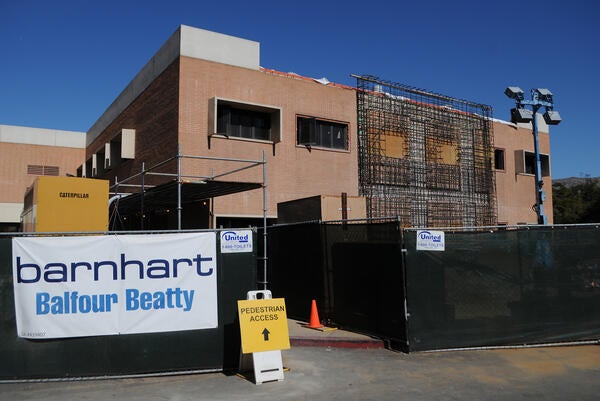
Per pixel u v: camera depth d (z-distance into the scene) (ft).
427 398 21.06
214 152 59.67
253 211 61.77
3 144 112.06
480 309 30.42
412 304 29.40
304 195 66.33
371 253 32.73
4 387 21.83
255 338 23.65
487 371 25.32
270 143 64.03
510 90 51.42
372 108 74.84
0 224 110.93
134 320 23.47
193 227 61.72
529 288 31.22
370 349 30.22
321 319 37.45
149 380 23.24
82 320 22.88
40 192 37.76
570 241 32.37
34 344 22.44
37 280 22.58
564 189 217.56
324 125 70.59
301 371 25.21
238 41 62.95
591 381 23.62
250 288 25.27
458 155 85.30
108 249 23.38
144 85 70.08
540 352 29.50
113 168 84.02
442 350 29.58
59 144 117.50
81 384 22.47
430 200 80.53
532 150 99.45
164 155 61.11
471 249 30.68
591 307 32.22
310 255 39.27
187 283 24.32
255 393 21.54
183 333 24.11
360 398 20.99
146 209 63.52
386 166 75.31
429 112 82.23
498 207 91.45
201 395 21.18
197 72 59.47
